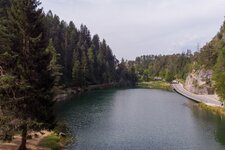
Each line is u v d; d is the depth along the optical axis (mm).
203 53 170375
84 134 60500
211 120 78000
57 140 51469
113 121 75188
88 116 81312
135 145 53125
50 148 46156
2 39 40625
